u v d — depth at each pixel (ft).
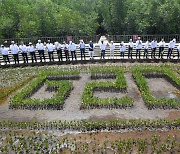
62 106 56.49
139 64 82.33
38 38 115.75
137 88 64.18
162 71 72.28
